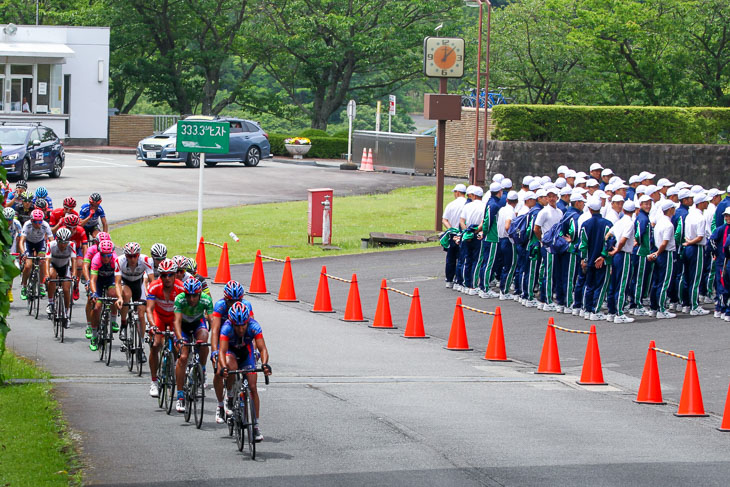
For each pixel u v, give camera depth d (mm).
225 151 66562
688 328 52250
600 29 141250
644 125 105250
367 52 180000
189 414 33125
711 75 142500
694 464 29703
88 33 157000
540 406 37406
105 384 39219
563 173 66625
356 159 140750
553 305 57000
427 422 33875
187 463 28125
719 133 109000
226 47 195250
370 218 90188
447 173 130125
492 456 29656
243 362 30141
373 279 65062
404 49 179750
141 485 25984
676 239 55250
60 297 47594
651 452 30984
